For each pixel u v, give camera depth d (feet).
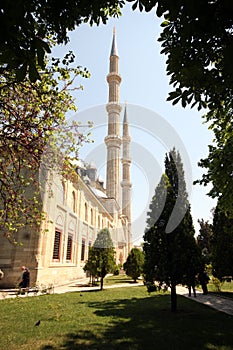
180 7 7.98
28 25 7.47
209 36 8.74
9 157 22.77
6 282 46.26
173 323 22.30
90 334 18.85
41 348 15.96
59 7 8.77
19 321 22.49
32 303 32.30
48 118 19.94
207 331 19.79
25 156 21.30
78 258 62.54
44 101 19.62
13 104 20.04
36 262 46.91
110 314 25.81
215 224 48.03
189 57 9.65
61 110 20.53
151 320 23.38
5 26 7.19
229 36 8.64
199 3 7.75
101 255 51.80
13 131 19.93
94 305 31.32
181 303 34.12
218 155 24.53
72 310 27.71
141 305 31.65
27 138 19.95
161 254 28.73
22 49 7.43
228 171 23.21
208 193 27.76
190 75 9.98
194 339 17.80
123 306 30.81
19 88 18.49
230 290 50.11
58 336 18.31
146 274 29.58
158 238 29.19
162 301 35.06
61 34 9.53
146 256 30.14
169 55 9.74
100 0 9.09
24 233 47.88
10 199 24.03
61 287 52.70
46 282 48.70
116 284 64.54
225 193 23.71
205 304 33.37
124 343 16.93
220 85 10.24
